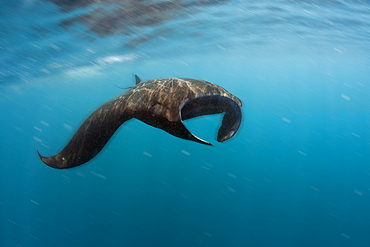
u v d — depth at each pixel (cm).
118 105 275
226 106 323
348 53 1351
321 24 1038
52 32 938
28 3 774
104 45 1099
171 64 1622
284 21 1017
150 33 1052
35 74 1308
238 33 1116
